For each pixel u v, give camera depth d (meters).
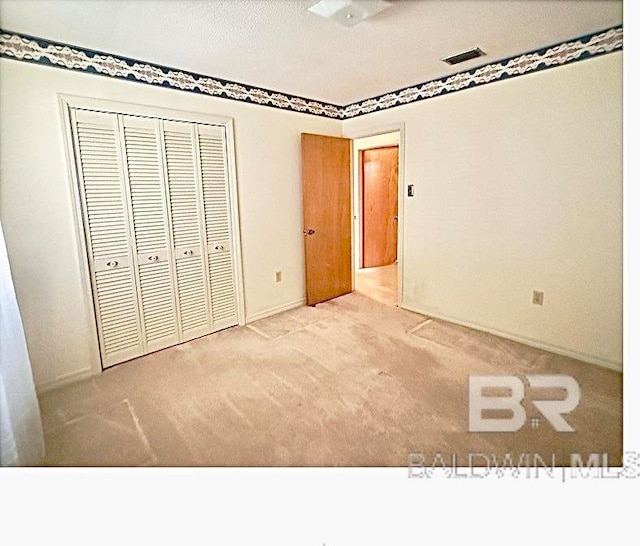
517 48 2.51
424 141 3.31
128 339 2.71
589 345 2.56
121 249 2.61
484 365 2.55
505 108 2.75
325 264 4.07
